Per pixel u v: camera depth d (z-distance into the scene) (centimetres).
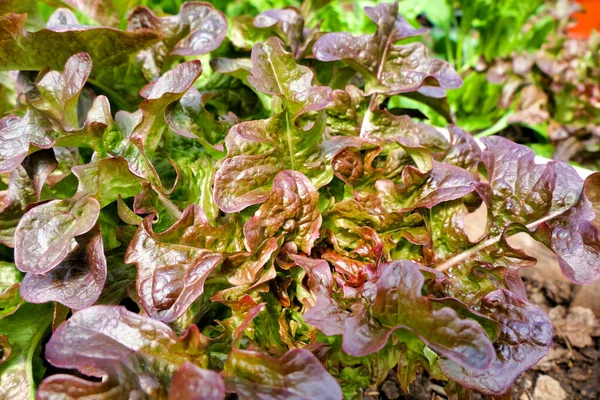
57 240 24
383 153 31
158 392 20
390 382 32
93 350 20
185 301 23
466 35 54
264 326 25
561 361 34
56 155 30
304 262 24
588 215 25
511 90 46
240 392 20
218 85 34
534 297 38
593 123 45
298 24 32
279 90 26
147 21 31
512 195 27
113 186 26
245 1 50
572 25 50
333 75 32
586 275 24
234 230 25
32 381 25
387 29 30
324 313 22
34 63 29
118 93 32
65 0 33
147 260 24
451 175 27
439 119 46
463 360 20
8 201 26
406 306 21
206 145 27
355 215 27
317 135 27
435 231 27
